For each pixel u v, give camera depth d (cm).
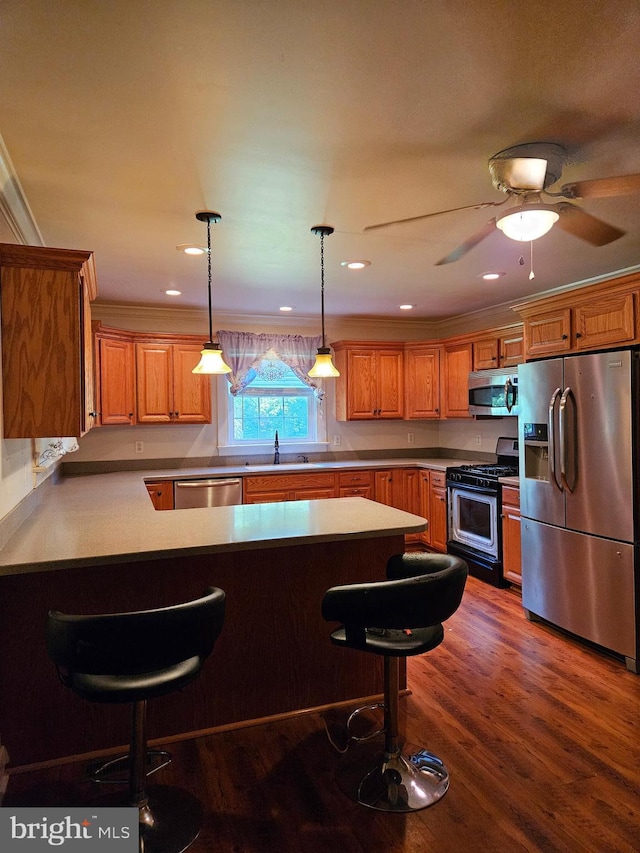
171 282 391
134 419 453
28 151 194
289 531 221
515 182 199
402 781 188
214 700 227
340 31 134
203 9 126
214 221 266
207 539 207
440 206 250
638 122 178
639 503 271
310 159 202
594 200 244
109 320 473
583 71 151
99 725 210
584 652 299
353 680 249
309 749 213
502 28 134
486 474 436
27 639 202
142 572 216
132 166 206
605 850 161
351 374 532
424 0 124
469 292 439
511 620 348
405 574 215
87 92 158
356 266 354
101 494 337
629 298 278
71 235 286
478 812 177
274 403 542
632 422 271
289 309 502
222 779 195
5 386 210
